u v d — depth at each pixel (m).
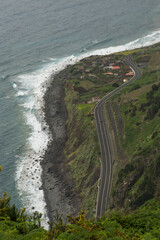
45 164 109.12
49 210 89.19
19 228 19.80
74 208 88.50
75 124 125.31
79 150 110.06
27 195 95.31
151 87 138.50
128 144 102.06
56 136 125.56
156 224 29.03
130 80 159.25
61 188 97.00
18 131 131.12
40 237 17.94
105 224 22.59
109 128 114.94
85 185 94.81
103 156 100.38
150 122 104.19
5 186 99.81
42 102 152.88
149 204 54.91
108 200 83.81
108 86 155.50
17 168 108.31
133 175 81.88
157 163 76.94
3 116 143.50
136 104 124.12
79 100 143.00
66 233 18.31
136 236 22.86
